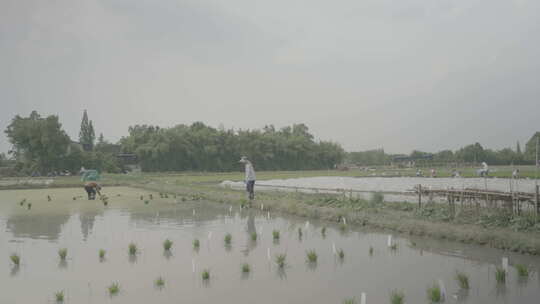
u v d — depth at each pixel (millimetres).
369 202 20172
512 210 14547
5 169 75312
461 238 13172
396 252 11938
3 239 14344
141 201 28969
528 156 82000
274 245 13109
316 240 13891
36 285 9055
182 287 8805
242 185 43125
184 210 23281
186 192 34031
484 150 105375
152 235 15039
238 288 8711
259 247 12820
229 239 13531
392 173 69000
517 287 8617
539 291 8336
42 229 16500
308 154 110750
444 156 115375
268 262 10906
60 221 18844
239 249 12547
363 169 110250
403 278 9375
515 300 7859
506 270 9305
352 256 11516
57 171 76875
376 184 40156
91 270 10234
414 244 12797
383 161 144875
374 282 9078
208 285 8930
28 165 74188
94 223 18172
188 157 92812
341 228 16047
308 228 16469
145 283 9125
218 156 96312
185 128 96875
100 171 80250
